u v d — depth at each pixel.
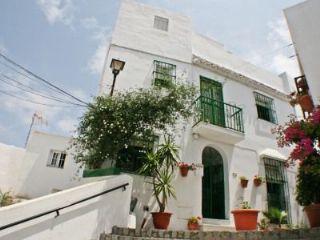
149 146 8.02
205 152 10.02
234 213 6.50
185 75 10.35
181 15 11.86
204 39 12.27
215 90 10.86
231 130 9.70
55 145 13.77
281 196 10.31
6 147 12.99
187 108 8.52
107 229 5.30
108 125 7.00
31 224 4.30
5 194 10.96
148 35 10.67
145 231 5.22
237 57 12.81
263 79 13.09
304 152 4.46
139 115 7.28
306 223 9.74
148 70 9.86
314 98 6.21
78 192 5.03
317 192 4.68
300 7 7.36
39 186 12.80
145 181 7.84
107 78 9.12
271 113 12.02
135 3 11.25
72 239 4.72
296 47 7.04
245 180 9.56
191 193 8.39
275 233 4.24
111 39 10.02
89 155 7.24
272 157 10.60
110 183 5.66
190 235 5.00
